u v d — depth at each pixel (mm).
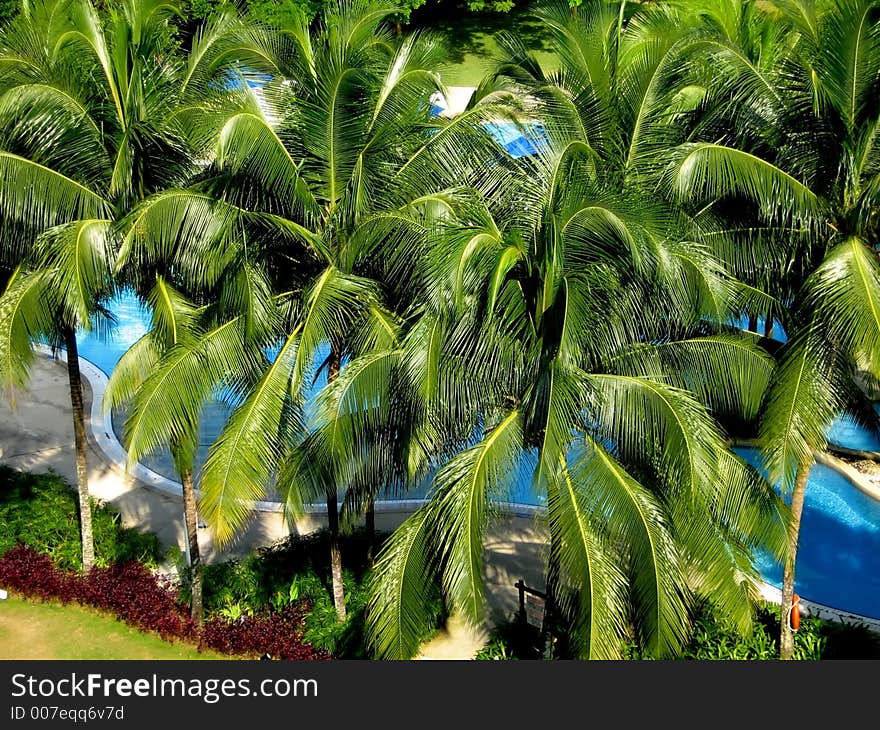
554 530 13078
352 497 15516
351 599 18312
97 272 15000
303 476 14133
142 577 19188
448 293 12578
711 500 12984
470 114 14883
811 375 13719
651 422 12812
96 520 20781
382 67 15789
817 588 20391
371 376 13430
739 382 14016
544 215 13359
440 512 12984
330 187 15359
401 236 14086
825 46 13266
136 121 15094
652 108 15305
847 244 13352
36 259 16062
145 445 14094
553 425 12281
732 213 14734
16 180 15000
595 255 13117
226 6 18672
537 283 13141
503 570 19875
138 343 16453
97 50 16078
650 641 12719
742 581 13219
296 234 14578
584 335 13070
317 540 20094
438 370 13109
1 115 14906
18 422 26078
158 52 17141
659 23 17328
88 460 24344
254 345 14836
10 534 20172
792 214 13953
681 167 13383
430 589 13586
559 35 15547
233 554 20625
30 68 15695
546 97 15070
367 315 14516
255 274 14727
